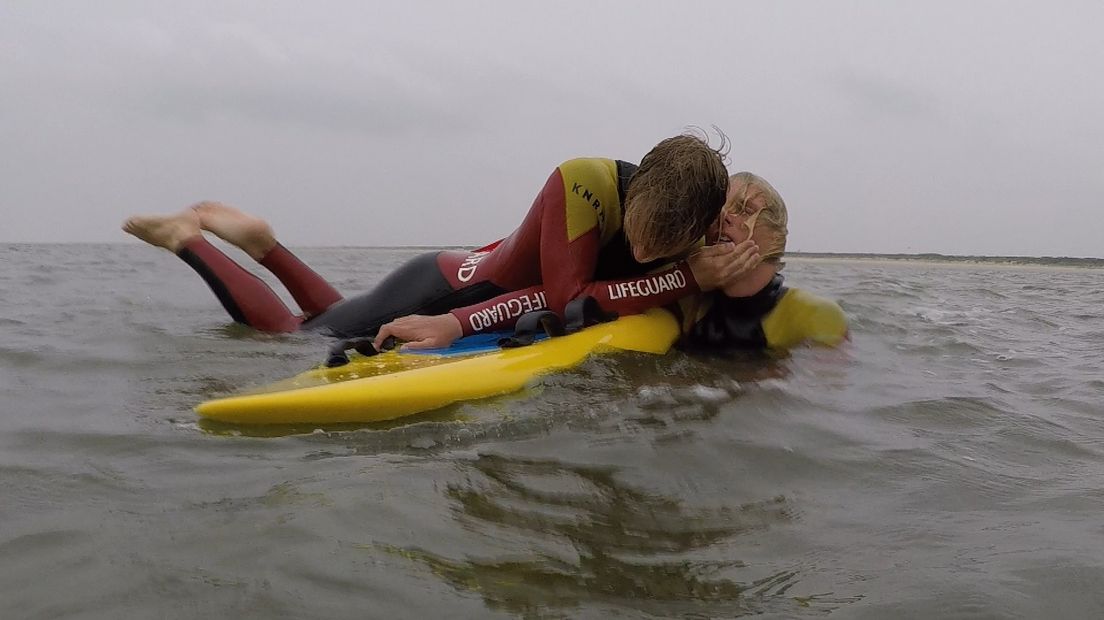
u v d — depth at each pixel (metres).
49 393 2.28
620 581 1.24
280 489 1.55
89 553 1.28
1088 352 3.58
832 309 3.14
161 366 2.65
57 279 5.66
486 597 1.18
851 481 1.73
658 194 2.60
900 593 1.24
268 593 1.17
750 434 1.98
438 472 1.66
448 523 1.41
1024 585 1.27
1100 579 1.29
